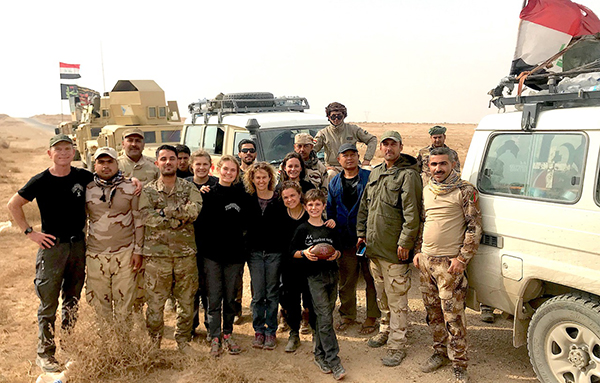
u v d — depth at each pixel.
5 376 4.33
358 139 6.96
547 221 3.63
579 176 3.51
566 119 3.64
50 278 4.33
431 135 6.92
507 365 4.44
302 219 4.70
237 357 4.75
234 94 8.94
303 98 9.28
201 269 4.81
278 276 4.89
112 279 4.61
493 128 4.20
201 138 9.18
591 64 3.83
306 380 4.30
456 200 3.97
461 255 3.93
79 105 22.83
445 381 4.20
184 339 4.81
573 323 3.50
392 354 4.59
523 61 4.29
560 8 4.12
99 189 4.45
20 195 4.21
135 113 15.46
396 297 4.55
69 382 4.18
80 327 4.40
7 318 5.62
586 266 3.42
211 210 4.65
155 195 4.50
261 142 7.36
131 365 4.30
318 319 4.39
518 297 3.87
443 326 4.36
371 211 4.58
